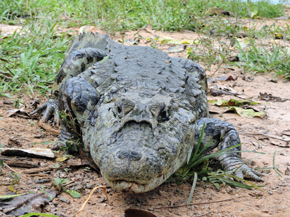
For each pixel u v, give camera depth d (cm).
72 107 168
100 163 140
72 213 136
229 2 567
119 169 133
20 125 185
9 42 287
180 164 152
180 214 140
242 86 288
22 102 204
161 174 139
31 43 297
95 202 142
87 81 185
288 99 259
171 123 147
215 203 147
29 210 132
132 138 138
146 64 182
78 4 474
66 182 149
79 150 167
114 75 174
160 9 479
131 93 150
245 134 200
